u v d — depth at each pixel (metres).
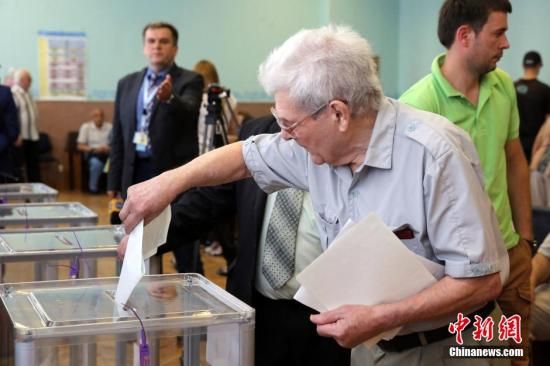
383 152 1.35
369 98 1.32
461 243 1.30
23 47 9.52
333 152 1.37
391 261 1.30
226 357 1.30
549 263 2.59
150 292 1.46
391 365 1.53
